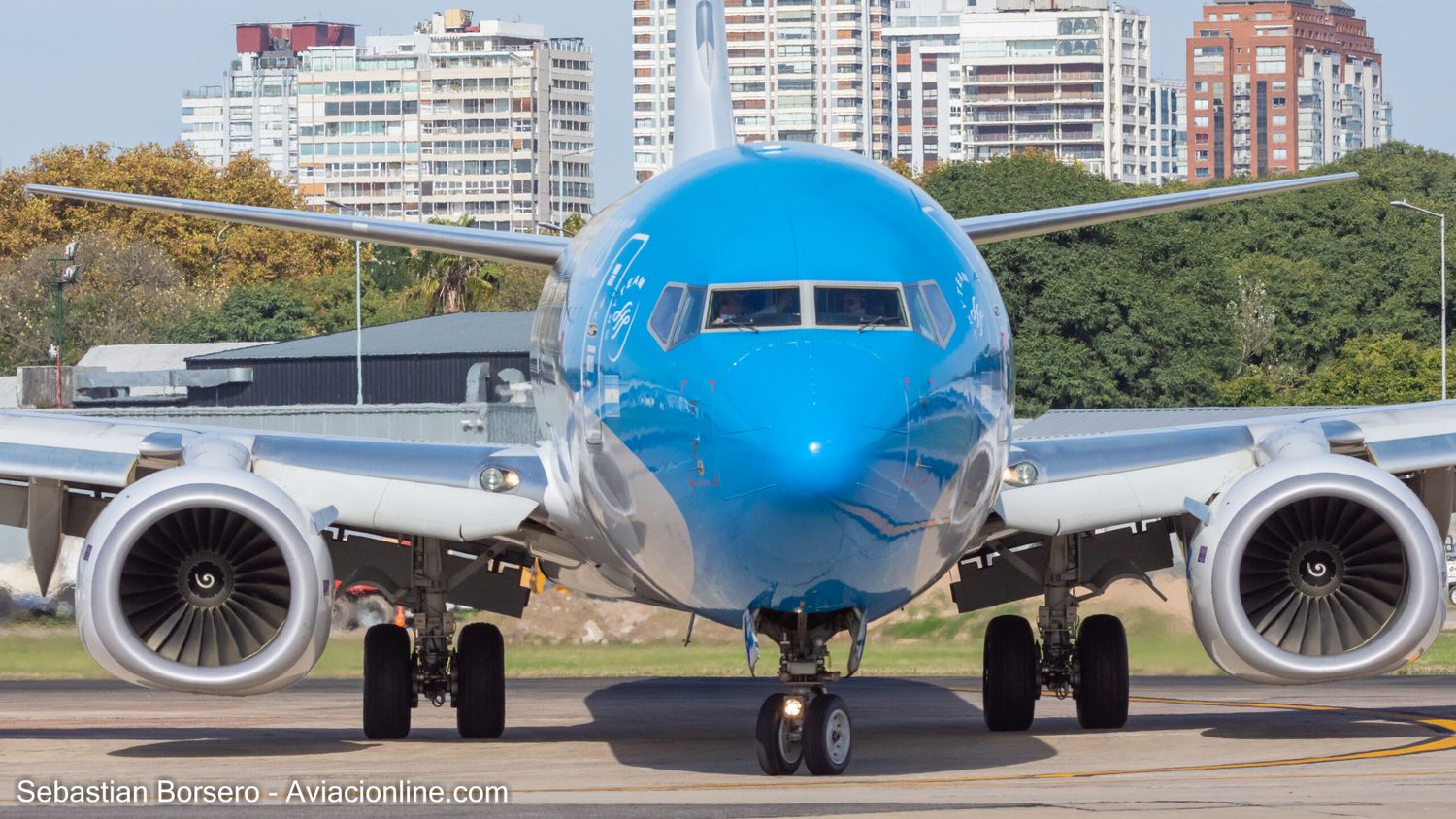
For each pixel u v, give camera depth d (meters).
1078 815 38.00
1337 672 49.41
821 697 46.34
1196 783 43.41
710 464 41.56
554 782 45.56
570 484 50.06
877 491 40.84
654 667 100.19
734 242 44.28
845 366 41.50
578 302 49.31
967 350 43.75
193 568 50.38
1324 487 49.38
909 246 44.59
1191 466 52.75
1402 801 39.94
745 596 43.44
